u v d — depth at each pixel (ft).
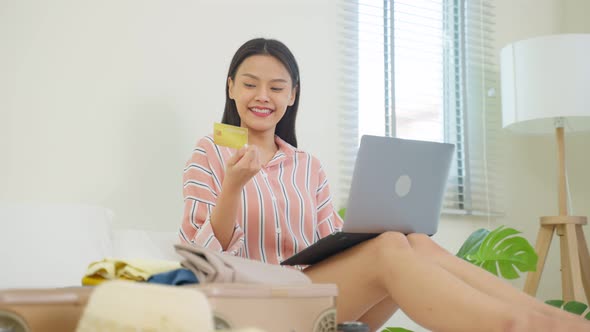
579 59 8.93
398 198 5.19
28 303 3.14
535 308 4.33
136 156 7.30
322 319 3.84
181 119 7.61
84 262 5.61
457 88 10.05
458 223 9.66
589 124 9.75
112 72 7.27
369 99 9.26
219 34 7.97
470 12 10.21
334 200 8.66
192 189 5.89
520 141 10.38
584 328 4.03
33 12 6.96
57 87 6.98
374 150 4.90
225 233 5.41
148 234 6.40
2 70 6.77
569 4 10.98
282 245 6.00
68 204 5.98
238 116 6.79
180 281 3.83
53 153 6.89
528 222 10.25
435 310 4.32
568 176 10.63
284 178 6.34
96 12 7.26
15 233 5.46
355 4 9.19
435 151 5.30
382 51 9.47
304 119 8.52
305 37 8.65
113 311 2.65
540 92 8.91
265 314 3.58
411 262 4.65
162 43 7.59
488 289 4.55
